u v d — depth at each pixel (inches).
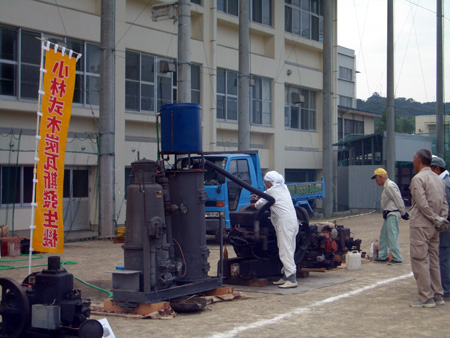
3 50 656.4
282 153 1088.8
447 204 307.3
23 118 676.7
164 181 295.0
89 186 759.7
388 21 1039.0
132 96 802.8
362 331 246.4
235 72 983.6
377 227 797.2
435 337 236.7
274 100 1069.1
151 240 277.1
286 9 1120.2
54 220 414.9
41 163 410.9
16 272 432.1
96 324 213.0
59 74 426.9
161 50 832.9
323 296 327.3
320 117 1219.2
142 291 277.0
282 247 356.8
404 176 1333.7
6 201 665.0
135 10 802.8
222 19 937.5
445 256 318.7
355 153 1267.2
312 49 1192.2
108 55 646.5
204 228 313.0
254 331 247.0
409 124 2581.2
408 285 361.7
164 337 238.1
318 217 987.9
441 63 1192.2
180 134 303.3
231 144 979.9
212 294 319.6
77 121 736.3
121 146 775.1
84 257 506.0
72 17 716.7
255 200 387.9
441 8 1186.0
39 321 216.7
